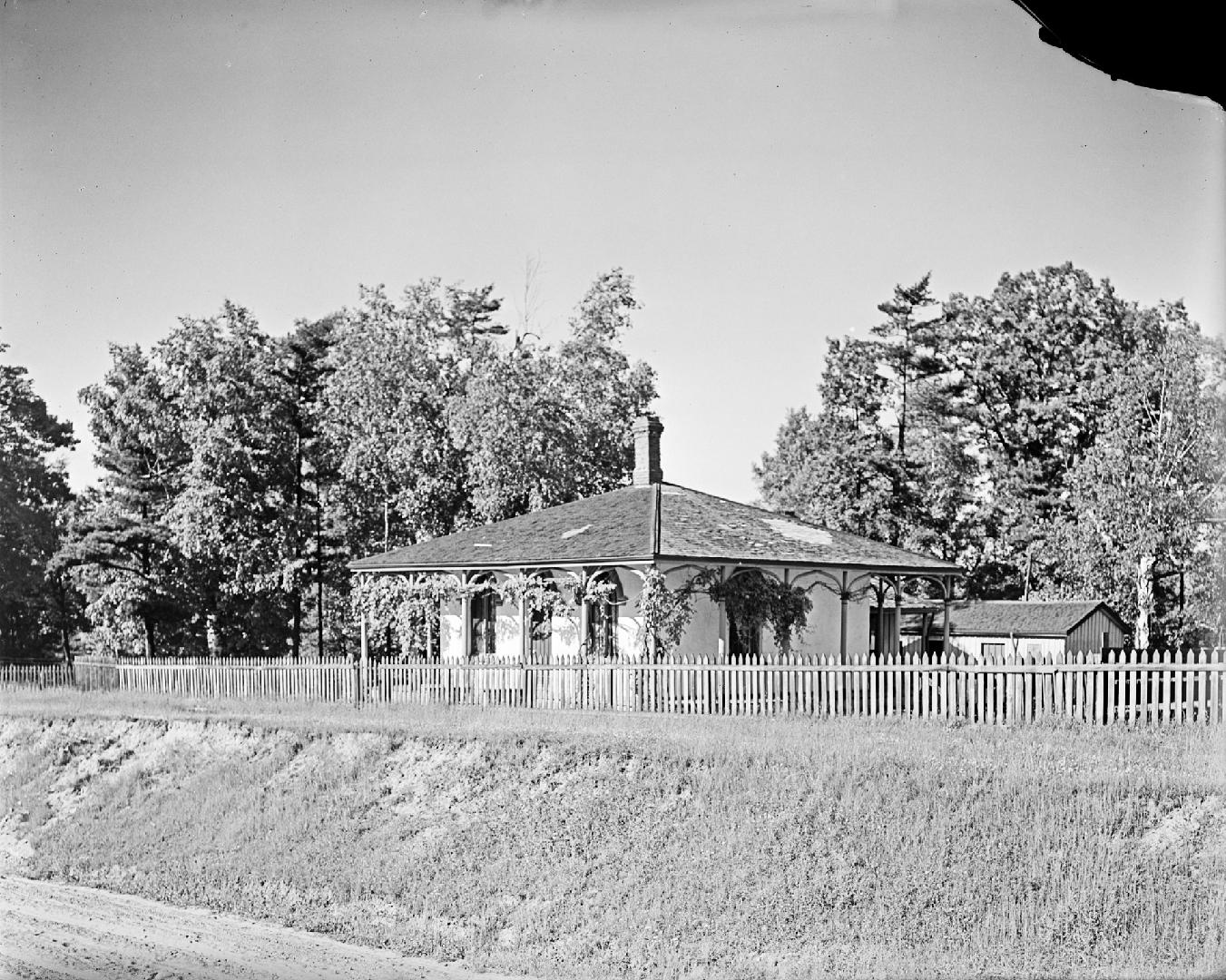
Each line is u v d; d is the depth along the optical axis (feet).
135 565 181.16
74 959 54.80
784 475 230.68
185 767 87.71
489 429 174.60
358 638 189.67
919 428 203.82
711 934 55.42
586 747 72.38
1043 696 77.71
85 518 189.78
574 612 107.76
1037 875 54.44
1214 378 141.59
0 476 203.82
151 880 71.41
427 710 97.96
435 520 180.55
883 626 131.44
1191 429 142.61
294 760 83.66
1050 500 183.93
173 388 178.81
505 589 109.40
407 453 176.76
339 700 110.22
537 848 65.31
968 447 197.36
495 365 181.47
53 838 82.07
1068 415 187.21
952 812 59.47
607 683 94.48
